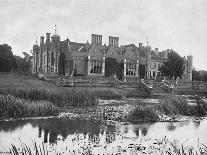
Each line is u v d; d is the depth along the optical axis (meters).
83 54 84.12
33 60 97.31
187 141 18.78
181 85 69.62
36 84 55.34
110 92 54.06
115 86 65.56
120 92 57.22
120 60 90.69
